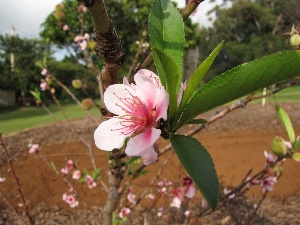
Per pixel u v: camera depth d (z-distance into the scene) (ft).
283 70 0.32
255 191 2.00
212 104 0.35
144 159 0.36
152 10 0.41
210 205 0.29
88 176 1.23
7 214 1.80
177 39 0.40
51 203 1.93
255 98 0.67
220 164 2.37
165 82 0.37
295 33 0.69
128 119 0.39
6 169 2.37
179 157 0.32
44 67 1.52
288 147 0.71
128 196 1.23
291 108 5.08
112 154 0.61
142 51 1.66
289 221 1.69
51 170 2.32
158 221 1.70
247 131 3.42
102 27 0.32
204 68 0.36
